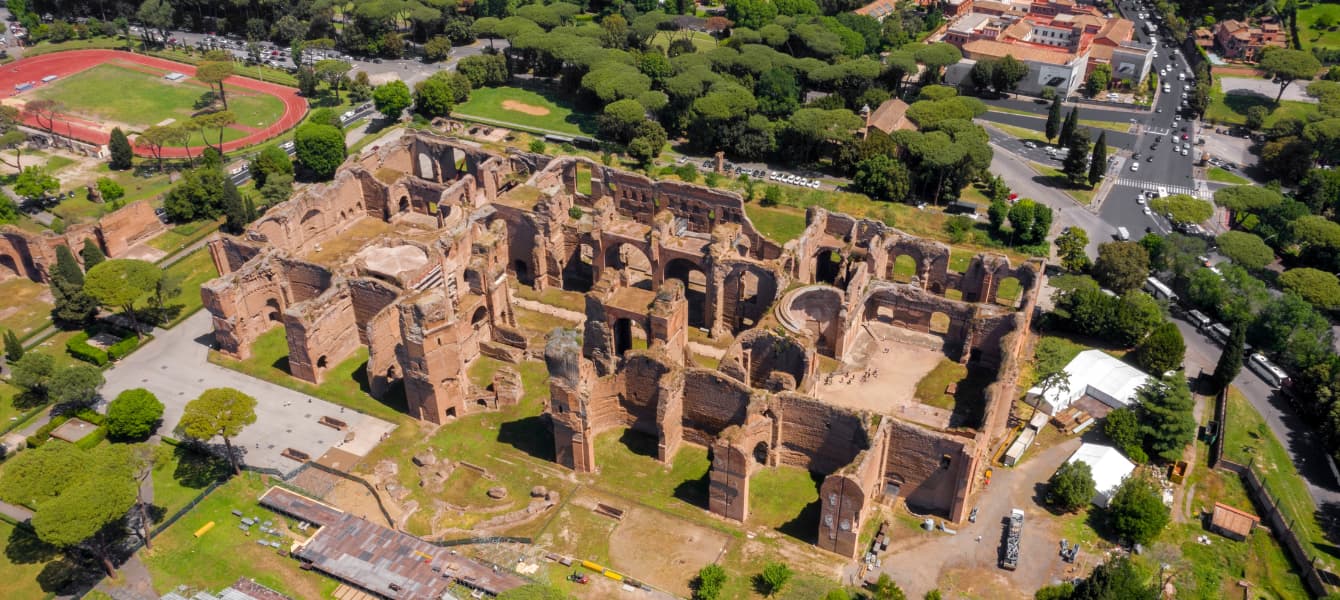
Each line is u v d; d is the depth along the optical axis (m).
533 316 180.38
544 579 119.50
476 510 131.12
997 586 118.88
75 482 118.44
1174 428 138.75
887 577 115.31
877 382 153.62
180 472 138.75
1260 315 170.75
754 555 122.94
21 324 174.88
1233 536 128.62
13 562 123.50
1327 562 125.75
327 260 189.12
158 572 121.75
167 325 175.00
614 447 143.00
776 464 137.38
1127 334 166.62
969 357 157.12
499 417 150.00
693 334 175.25
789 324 151.75
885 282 163.38
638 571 121.31
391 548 123.75
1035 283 160.50
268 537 126.88
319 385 158.38
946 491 127.75
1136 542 125.00
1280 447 146.62
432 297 139.75
